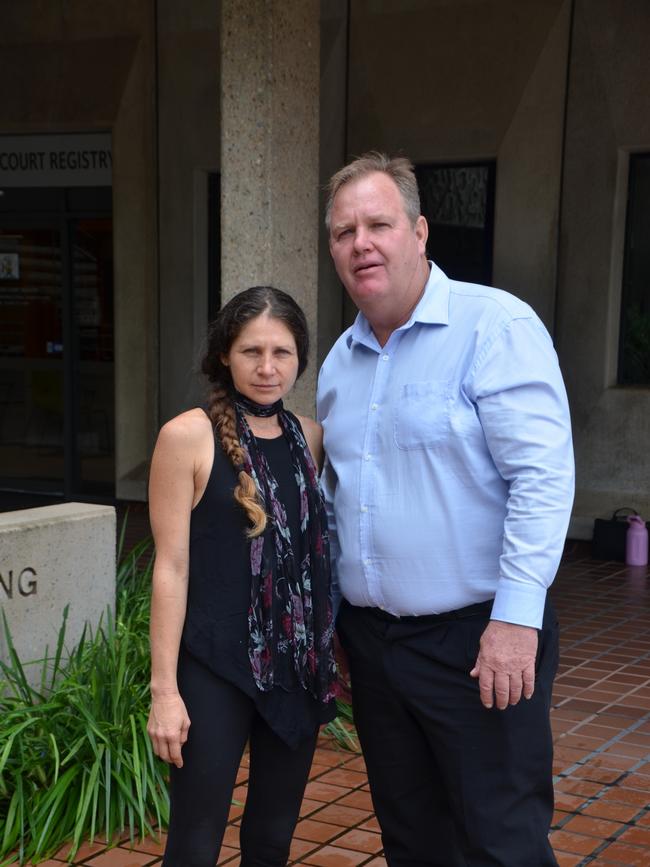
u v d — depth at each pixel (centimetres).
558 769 413
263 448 251
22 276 1036
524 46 812
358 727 272
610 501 822
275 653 244
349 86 874
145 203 959
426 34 844
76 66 973
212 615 241
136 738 364
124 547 813
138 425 987
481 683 235
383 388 256
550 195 817
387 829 274
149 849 343
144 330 973
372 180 246
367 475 255
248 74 520
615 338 823
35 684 412
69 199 1002
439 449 244
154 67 941
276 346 247
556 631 253
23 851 337
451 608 247
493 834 246
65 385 1021
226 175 529
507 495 245
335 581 270
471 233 866
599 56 790
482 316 243
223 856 340
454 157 846
